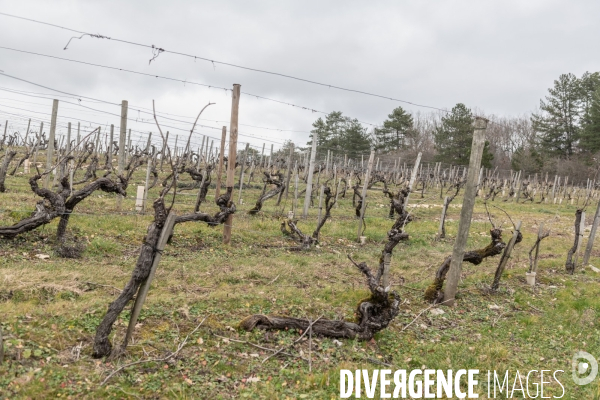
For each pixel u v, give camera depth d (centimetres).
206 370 577
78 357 553
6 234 933
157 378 544
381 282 903
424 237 1675
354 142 5422
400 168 4547
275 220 1602
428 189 3825
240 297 826
